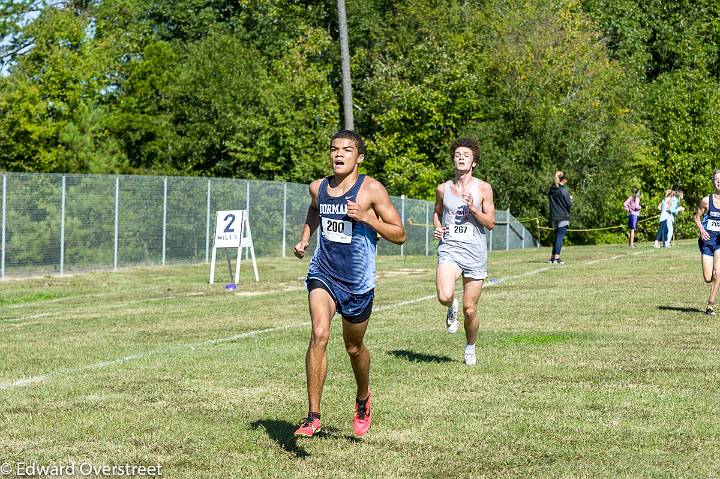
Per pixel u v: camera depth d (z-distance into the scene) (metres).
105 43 65.31
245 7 80.00
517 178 66.94
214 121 63.50
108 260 42.06
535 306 24.50
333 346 18.34
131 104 62.59
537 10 73.19
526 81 68.81
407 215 57.41
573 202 67.88
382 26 78.19
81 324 22.91
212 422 12.09
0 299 30.88
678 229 77.31
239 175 63.22
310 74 65.38
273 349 18.03
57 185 39.72
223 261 47.97
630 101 75.75
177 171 62.41
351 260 10.62
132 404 13.20
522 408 12.71
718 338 18.80
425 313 23.78
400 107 66.25
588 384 14.26
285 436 11.33
